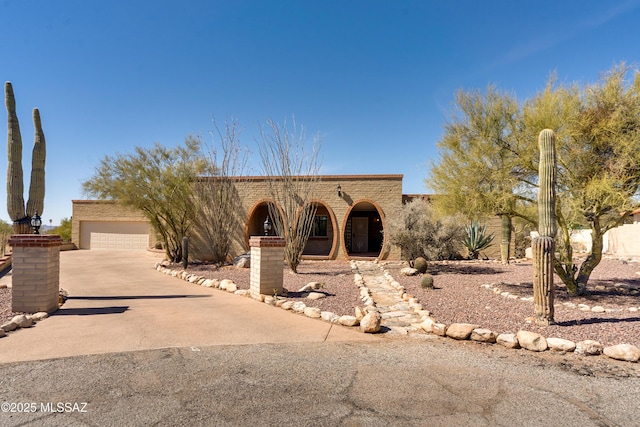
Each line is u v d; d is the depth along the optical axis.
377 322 6.53
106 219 26.94
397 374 4.70
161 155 18.55
